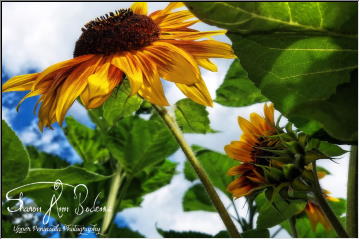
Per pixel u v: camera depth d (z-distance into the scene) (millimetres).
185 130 509
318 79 355
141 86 450
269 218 466
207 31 509
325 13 337
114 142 667
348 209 396
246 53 354
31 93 497
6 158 491
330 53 352
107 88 454
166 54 478
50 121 475
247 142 492
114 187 658
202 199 670
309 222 571
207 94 478
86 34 509
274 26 339
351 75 351
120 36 497
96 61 490
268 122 467
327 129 340
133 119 659
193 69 461
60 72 494
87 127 731
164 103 441
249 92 550
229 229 420
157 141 663
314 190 400
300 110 345
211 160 654
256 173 441
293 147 409
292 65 356
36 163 666
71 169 513
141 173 698
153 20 553
